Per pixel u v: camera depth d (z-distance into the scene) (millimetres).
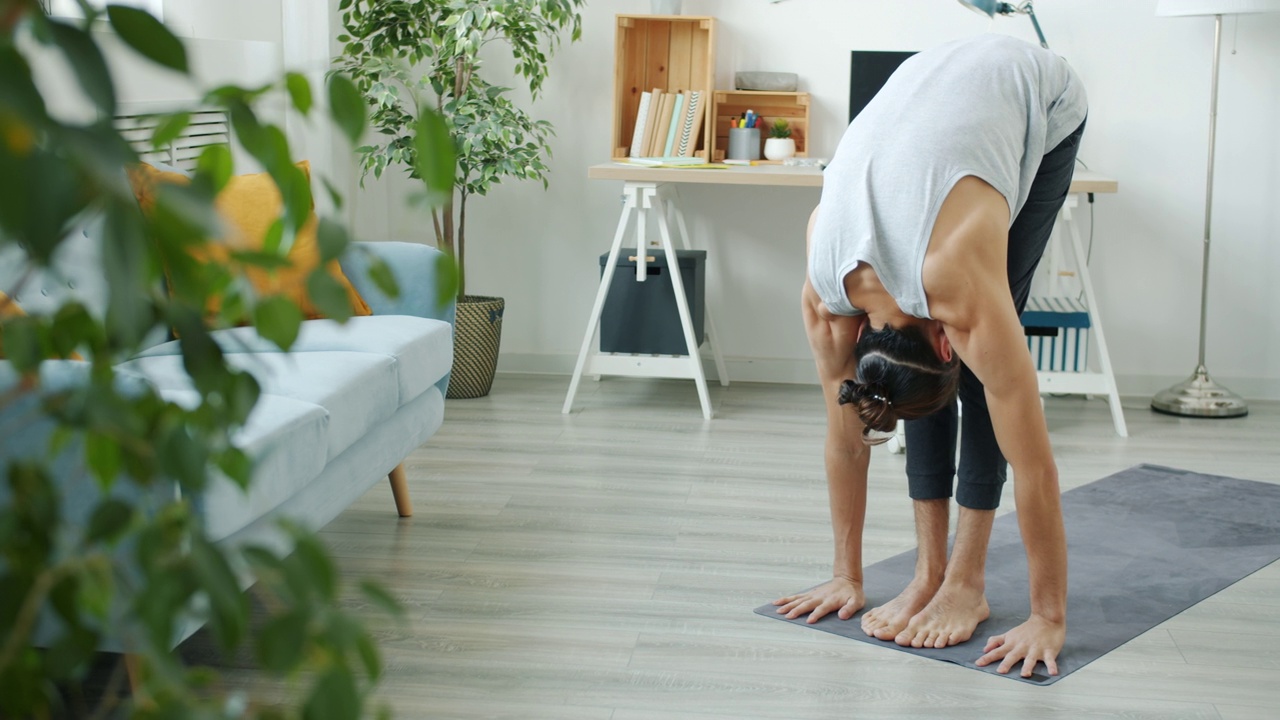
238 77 3590
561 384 4406
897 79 1962
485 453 3490
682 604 2398
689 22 4281
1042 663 2127
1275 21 4012
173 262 496
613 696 1998
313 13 4055
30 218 385
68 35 415
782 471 3344
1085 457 3504
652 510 2992
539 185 4469
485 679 2055
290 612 544
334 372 2311
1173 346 4266
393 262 2900
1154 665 2131
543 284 4543
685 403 4133
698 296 4133
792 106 4266
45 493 551
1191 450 3580
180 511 551
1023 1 3947
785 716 1936
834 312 1955
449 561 2627
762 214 4383
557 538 2785
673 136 4219
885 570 2566
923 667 2113
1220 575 2561
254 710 572
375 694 1983
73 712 1839
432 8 3920
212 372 544
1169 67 4094
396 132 4004
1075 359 3836
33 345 553
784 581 2527
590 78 4367
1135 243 4219
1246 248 4164
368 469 2428
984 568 2391
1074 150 2078
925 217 1775
